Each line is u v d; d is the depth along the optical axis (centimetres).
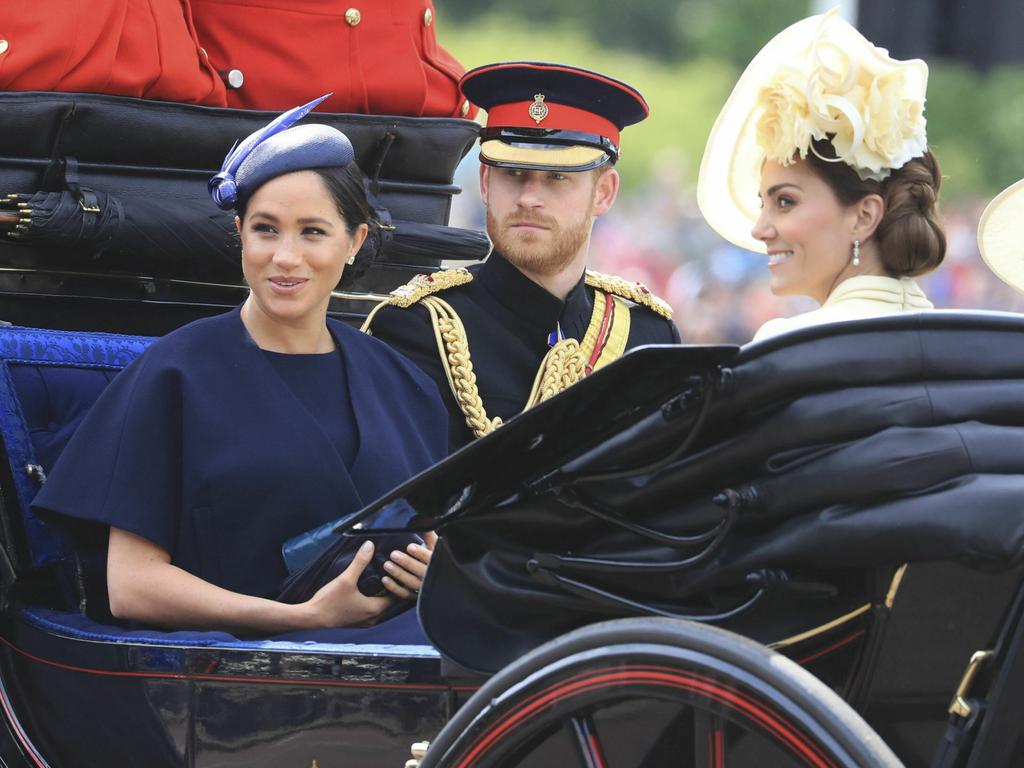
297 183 937
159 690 845
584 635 664
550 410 661
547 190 1148
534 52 6475
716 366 666
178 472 921
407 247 1184
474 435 1146
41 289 1098
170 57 1109
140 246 1066
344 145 961
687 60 6562
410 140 1198
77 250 1060
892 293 857
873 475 648
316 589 917
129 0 1095
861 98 856
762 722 620
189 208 1080
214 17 1180
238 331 960
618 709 673
